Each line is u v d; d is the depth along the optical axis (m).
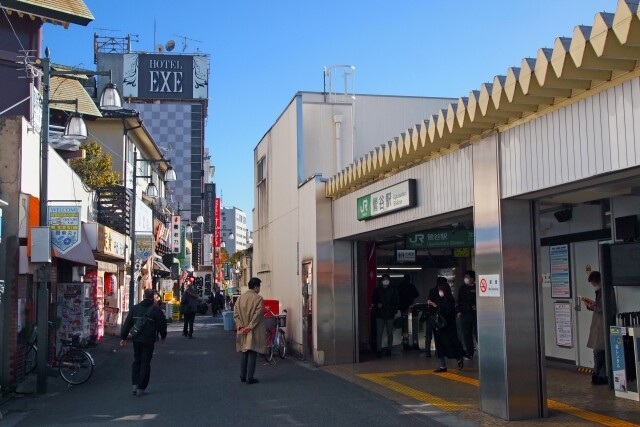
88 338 17.92
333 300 15.05
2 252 11.58
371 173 12.24
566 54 6.43
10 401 11.01
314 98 18.50
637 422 8.16
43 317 11.84
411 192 10.93
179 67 68.31
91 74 13.16
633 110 6.37
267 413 9.52
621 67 6.32
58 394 11.80
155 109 68.06
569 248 12.23
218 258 75.50
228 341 22.62
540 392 8.58
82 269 19.25
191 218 68.38
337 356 14.91
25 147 12.52
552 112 7.55
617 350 9.69
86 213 19.91
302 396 10.88
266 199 22.58
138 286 31.12
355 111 17.91
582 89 6.99
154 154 37.69
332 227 15.27
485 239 8.84
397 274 19.38
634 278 9.84
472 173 9.18
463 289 14.35
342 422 8.82
